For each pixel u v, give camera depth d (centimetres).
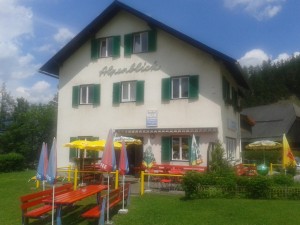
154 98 2114
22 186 1769
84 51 2362
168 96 2073
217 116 1962
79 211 1212
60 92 2408
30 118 3488
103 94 2267
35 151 3462
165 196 1416
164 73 2100
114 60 2256
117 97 2217
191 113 2017
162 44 2125
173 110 2059
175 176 1558
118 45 2252
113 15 2277
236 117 2541
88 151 2244
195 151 1678
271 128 4656
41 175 964
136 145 2156
